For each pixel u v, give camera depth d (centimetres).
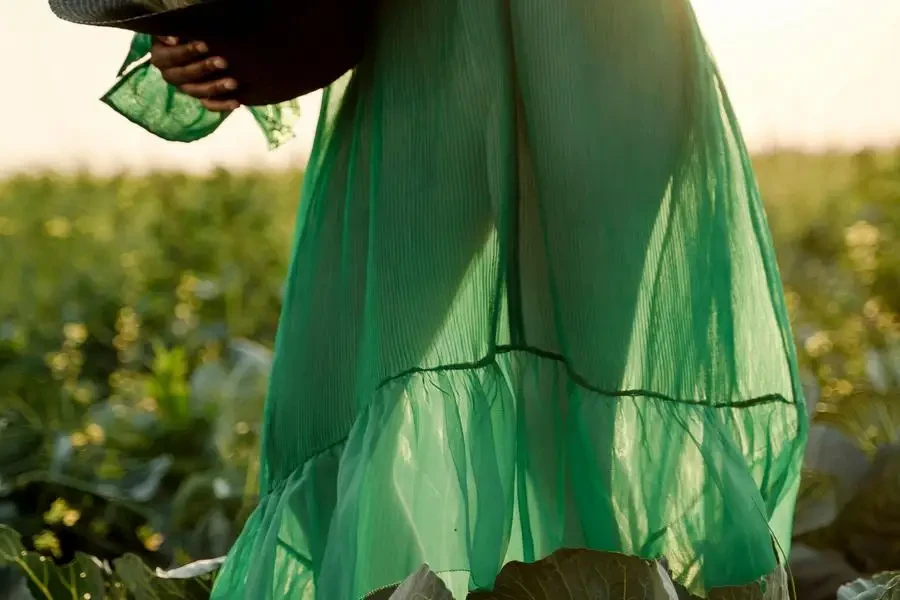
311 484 186
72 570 237
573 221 173
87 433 362
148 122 215
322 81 185
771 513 181
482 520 163
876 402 351
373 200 181
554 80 174
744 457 177
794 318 495
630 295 174
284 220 827
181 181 1014
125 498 317
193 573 233
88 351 496
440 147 176
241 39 179
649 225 176
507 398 169
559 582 163
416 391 169
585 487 170
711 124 183
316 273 194
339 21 181
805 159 1024
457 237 174
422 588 158
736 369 181
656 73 178
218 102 186
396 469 166
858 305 541
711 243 180
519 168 178
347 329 187
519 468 170
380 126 182
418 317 173
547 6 175
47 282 641
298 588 182
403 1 181
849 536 282
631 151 175
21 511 315
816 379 377
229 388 387
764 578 167
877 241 618
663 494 171
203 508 316
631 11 177
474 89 175
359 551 164
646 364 175
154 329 534
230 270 621
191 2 176
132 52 209
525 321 175
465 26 177
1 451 331
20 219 877
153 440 364
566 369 173
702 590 169
